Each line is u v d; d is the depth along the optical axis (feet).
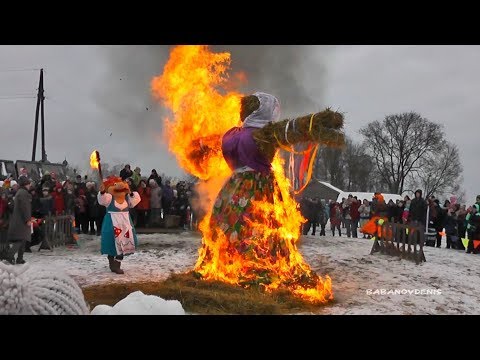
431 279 28.17
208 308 17.90
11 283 5.22
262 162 23.03
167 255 34.06
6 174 75.92
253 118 23.57
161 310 7.34
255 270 21.89
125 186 27.37
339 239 46.47
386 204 52.39
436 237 49.80
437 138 190.70
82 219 47.80
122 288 21.06
